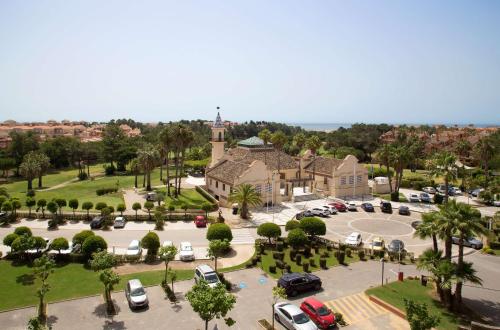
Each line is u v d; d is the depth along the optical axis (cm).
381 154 8112
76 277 3941
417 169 12619
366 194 8631
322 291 3700
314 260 4534
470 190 8738
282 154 9306
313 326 2858
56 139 14438
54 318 3105
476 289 3806
